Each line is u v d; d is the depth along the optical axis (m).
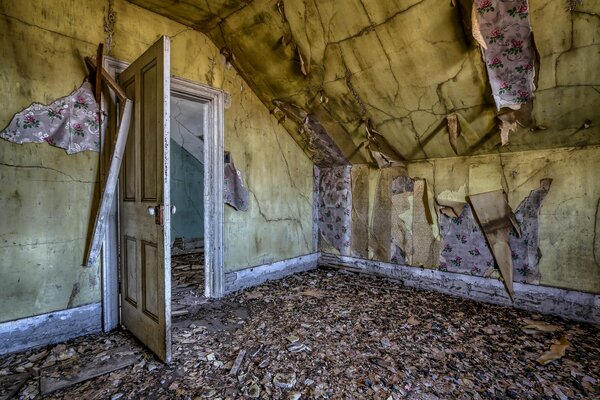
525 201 2.68
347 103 3.05
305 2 2.33
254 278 3.38
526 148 2.64
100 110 2.21
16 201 1.94
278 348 2.01
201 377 1.69
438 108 2.66
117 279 2.32
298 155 3.95
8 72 1.90
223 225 3.04
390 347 2.03
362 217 3.79
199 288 3.27
